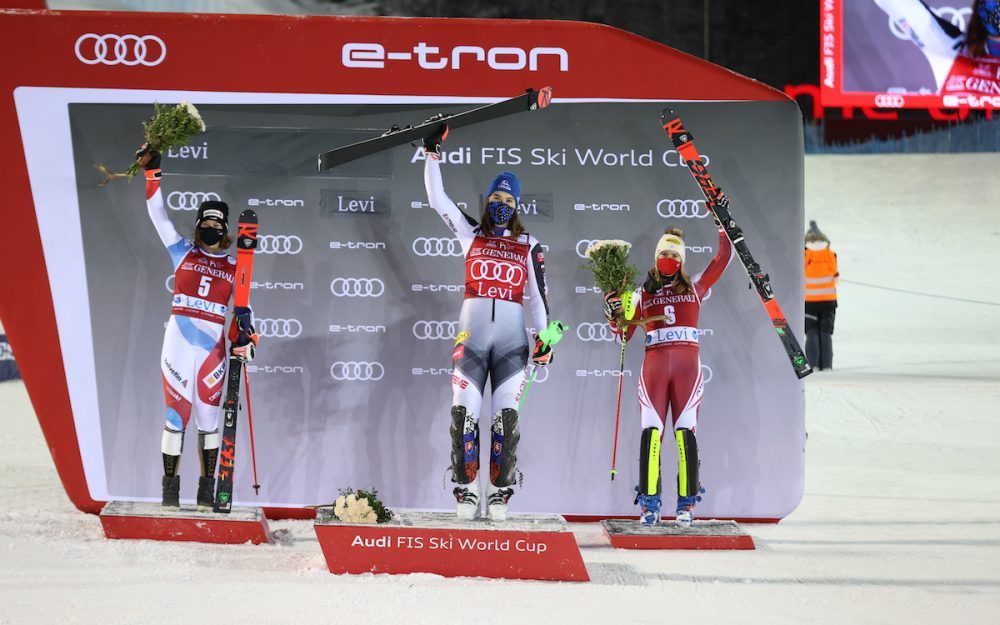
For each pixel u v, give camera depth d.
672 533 19.23
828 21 100.56
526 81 21.52
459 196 21.56
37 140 21.14
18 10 21.11
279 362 21.45
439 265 21.53
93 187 21.25
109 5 103.94
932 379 42.41
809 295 45.94
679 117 21.66
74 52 21.17
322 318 21.48
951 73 100.19
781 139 21.62
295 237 21.45
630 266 20.08
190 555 17.73
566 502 21.56
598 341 21.64
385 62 21.42
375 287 21.50
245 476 21.33
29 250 21.14
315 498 21.42
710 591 16.03
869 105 100.94
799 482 21.50
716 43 112.19
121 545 18.25
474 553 16.97
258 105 21.36
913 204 88.81
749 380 21.64
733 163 21.64
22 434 30.80
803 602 15.41
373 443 21.47
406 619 14.02
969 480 25.86
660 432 19.97
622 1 113.19
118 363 21.30
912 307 63.62
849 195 91.50
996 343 54.09
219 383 19.88
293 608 14.40
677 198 21.62
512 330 18.42
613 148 21.62
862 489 24.80
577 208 21.62
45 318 21.20
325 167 19.11
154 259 21.34
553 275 21.62
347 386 21.48
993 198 89.00
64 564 16.62
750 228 21.64
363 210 21.48
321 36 21.36
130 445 21.27
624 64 21.59
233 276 20.03
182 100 21.25
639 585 16.44
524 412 21.62
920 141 102.88
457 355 18.36
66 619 13.59
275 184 21.41
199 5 106.75
